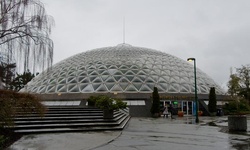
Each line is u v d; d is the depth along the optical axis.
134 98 37.81
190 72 48.28
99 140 11.77
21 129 14.32
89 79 41.12
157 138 12.87
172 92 40.12
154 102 35.38
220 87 51.59
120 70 42.88
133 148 10.04
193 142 11.64
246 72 53.69
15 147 9.94
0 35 10.77
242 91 52.22
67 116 18.50
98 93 38.28
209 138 12.90
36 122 15.57
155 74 43.25
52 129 14.85
